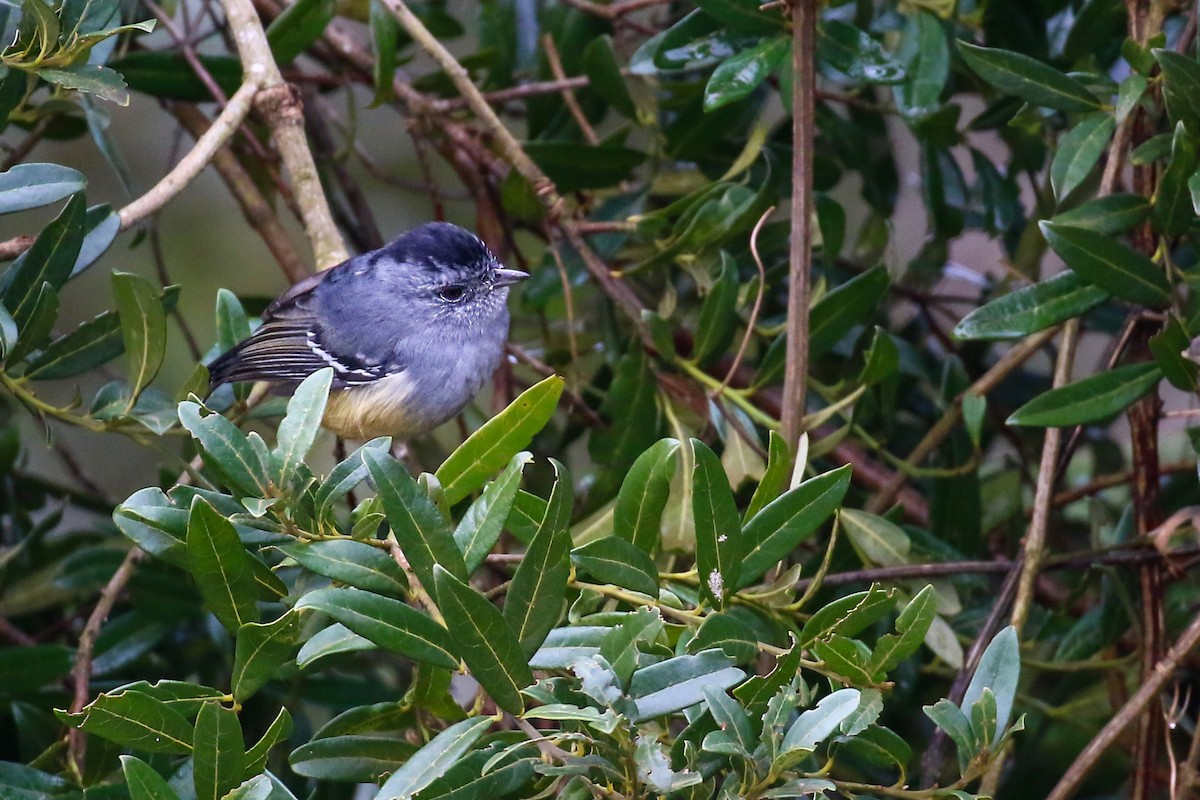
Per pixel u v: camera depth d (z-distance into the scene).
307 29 8.54
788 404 6.91
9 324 6.23
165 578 8.08
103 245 6.82
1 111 6.96
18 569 8.74
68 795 5.97
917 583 7.91
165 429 6.72
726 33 7.68
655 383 8.52
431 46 8.41
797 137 7.02
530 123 10.19
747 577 5.48
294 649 5.81
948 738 7.79
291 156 8.38
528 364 9.80
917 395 10.05
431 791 4.44
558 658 4.83
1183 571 7.48
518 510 5.63
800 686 5.10
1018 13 8.75
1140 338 7.65
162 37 10.85
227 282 12.16
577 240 8.75
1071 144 6.90
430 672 5.50
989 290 10.01
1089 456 10.77
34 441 11.39
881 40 8.98
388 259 9.26
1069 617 8.95
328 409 9.48
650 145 9.55
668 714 4.50
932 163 9.06
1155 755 7.45
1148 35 7.17
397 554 5.32
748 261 9.34
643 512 5.65
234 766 4.65
